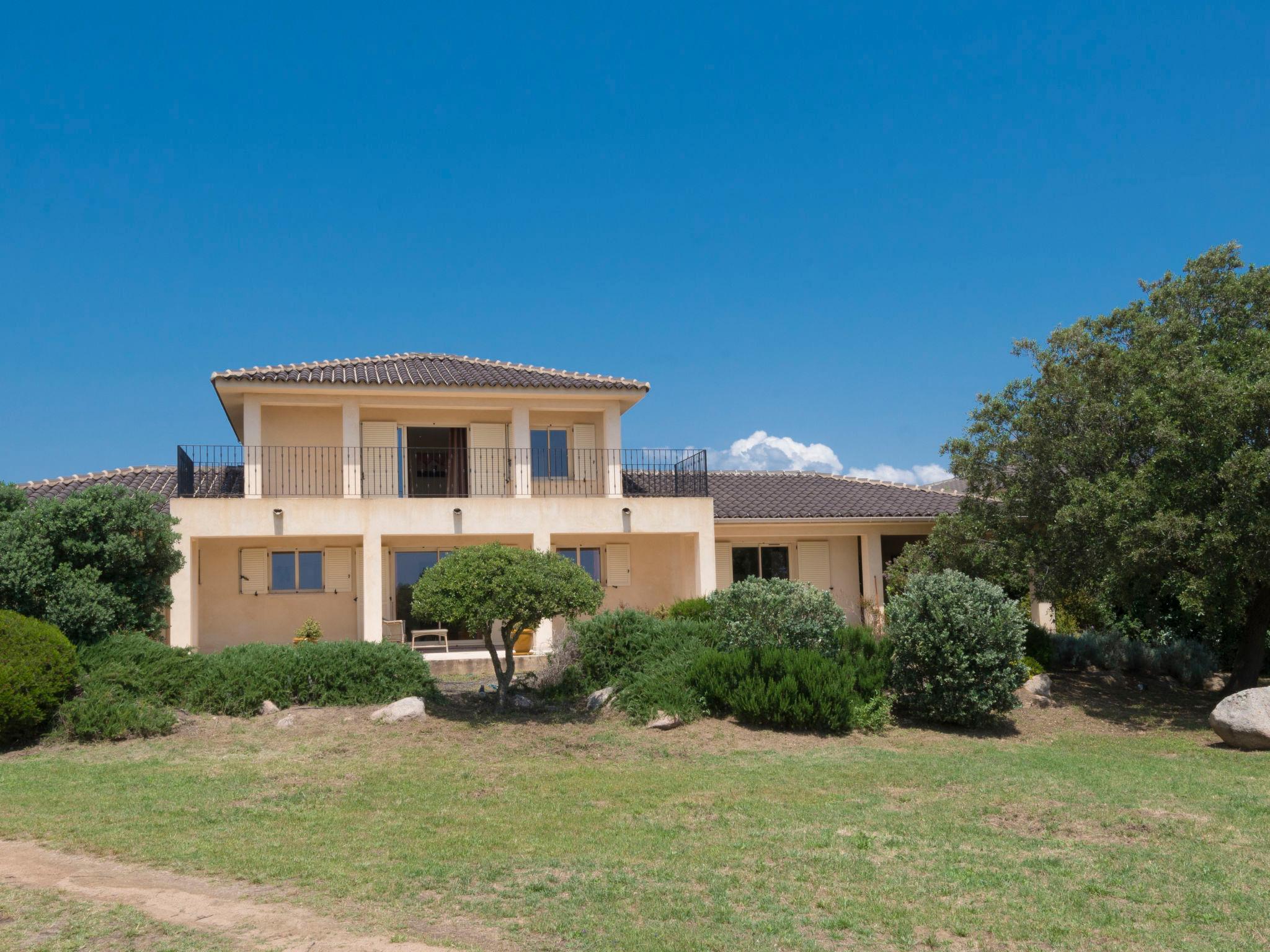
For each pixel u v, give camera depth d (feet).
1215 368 52.08
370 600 68.39
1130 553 50.83
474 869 24.89
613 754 40.60
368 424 78.33
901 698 50.29
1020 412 60.08
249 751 39.93
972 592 49.83
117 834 28.07
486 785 35.04
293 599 75.82
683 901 22.61
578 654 51.19
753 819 30.40
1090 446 55.77
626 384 77.25
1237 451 49.08
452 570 45.44
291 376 71.00
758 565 86.12
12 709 39.78
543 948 19.75
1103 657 65.98
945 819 30.66
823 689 45.57
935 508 85.76
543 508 72.59
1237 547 49.26
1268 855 26.73
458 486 80.43
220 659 47.78
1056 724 51.85
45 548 45.96
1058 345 59.00
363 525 68.80
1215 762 41.88
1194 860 26.22
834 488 90.53
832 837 28.22
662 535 84.48
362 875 24.30
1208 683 65.21
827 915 21.86
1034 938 20.67
